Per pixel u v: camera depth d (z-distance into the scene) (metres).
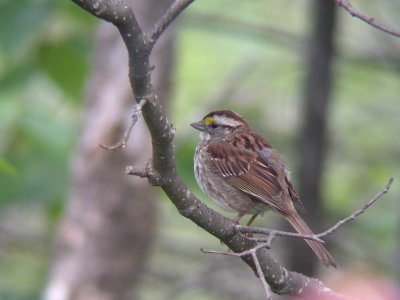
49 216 13.48
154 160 7.36
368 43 15.81
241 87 16.28
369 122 16.23
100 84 12.80
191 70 16.56
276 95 16.41
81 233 13.08
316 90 14.34
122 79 12.71
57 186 13.07
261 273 6.89
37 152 13.10
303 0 16.53
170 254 16.09
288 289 8.40
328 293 8.50
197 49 16.86
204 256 16.03
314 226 14.30
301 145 14.41
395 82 16.56
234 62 16.72
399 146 15.92
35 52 12.52
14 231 15.38
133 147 12.76
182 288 14.82
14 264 15.82
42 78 12.66
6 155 13.03
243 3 16.03
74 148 13.08
